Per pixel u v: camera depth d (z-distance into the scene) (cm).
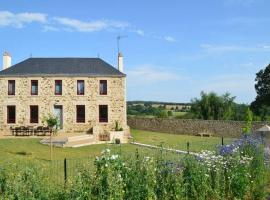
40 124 3616
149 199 810
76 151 2622
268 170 1336
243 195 1061
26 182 716
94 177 738
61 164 1577
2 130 3606
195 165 977
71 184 735
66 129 3631
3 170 740
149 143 3178
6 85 3638
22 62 3772
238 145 1272
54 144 2844
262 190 1122
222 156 1116
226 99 5316
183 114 5794
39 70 3662
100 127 3544
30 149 2573
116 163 764
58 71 3656
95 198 712
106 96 3659
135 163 859
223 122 3997
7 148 2558
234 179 1052
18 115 3625
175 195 901
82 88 3659
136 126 4712
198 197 952
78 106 3650
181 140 3469
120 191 737
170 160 982
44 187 726
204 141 3152
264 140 1552
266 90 5612
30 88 3634
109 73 3666
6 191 693
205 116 5231
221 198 1020
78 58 3847
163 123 4419
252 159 1199
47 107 3631
